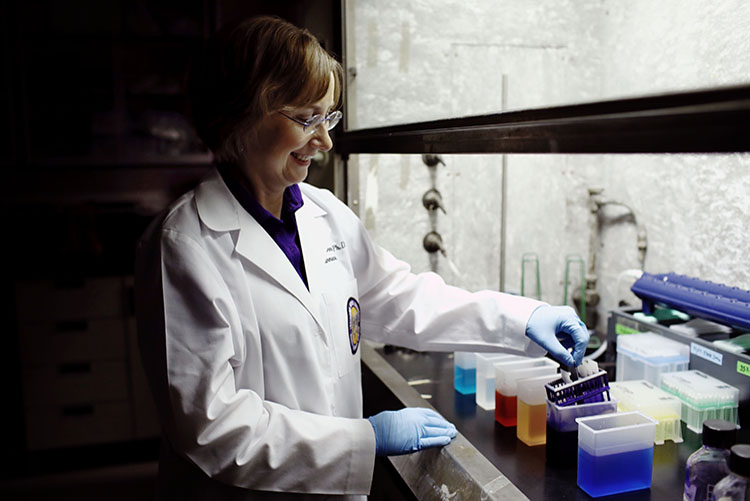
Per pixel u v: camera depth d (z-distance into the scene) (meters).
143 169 3.54
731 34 1.59
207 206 1.07
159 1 3.17
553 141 0.82
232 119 1.00
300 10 1.92
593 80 2.17
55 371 3.04
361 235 1.37
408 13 1.95
